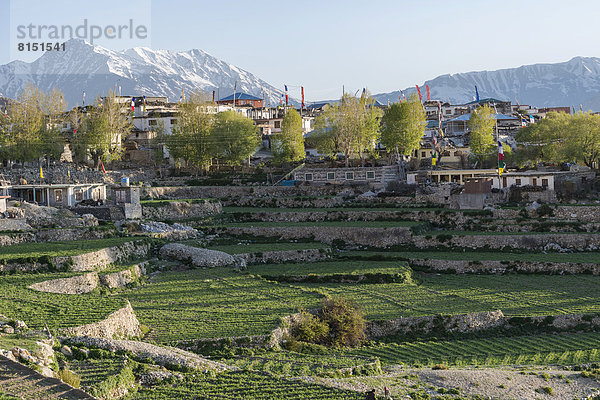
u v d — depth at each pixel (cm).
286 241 13462
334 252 12888
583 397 6525
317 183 17300
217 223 14562
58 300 7775
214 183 17675
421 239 13025
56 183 14988
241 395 5688
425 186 15988
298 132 18475
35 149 16262
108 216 13212
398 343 8369
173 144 18188
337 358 7319
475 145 17425
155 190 16188
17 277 9119
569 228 13162
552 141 17175
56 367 5662
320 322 8275
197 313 8475
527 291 10269
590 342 8350
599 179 15238
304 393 5794
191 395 5631
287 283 10625
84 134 17612
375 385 6334
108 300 7831
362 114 17975
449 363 7594
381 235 13200
